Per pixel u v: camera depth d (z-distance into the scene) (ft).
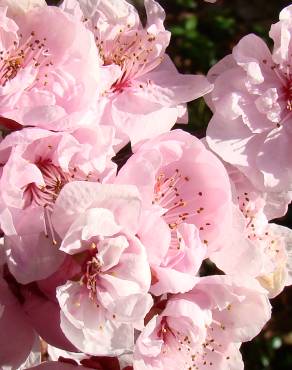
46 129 1.30
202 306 1.37
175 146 1.36
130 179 1.30
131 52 1.49
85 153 1.32
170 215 1.36
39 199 1.32
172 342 1.39
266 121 1.48
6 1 1.36
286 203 1.49
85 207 1.26
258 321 1.41
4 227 1.27
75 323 1.29
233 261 1.37
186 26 2.61
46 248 1.29
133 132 1.38
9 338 1.37
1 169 1.30
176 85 1.48
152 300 1.29
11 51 1.36
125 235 1.29
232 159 1.45
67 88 1.34
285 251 1.51
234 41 2.68
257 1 2.82
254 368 2.48
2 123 1.32
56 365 1.41
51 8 1.36
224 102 1.46
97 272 1.30
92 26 1.47
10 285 1.35
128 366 1.42
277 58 1.48
